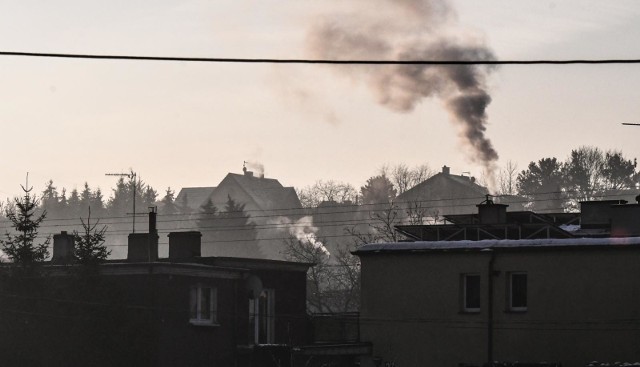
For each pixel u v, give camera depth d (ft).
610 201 229.25
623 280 195.52
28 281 212.02
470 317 205.57
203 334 220.43
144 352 208.95
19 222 217.56
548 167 620.08
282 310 243.81
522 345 201.26
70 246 240.12
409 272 212.23
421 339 209.67
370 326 214.48
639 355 193.06
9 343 208.64
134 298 212.43
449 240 230.89
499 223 223.30
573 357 197.47
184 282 217.15
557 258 200.54
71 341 208.23
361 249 216.95
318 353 216.33
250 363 229.66
